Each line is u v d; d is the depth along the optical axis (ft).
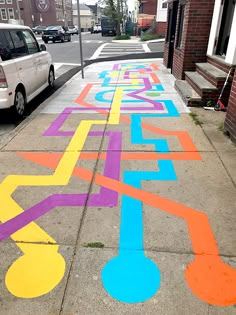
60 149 14.12
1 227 8.93
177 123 17.34
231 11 21.38
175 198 10.20
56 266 7.49
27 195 10.49
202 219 9.16
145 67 38.06
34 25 203.10
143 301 6.56
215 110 19.60
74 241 8.32
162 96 23.21
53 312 6.36
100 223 9.02
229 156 13.24
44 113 19.67
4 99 16.85
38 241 8.34
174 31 33.60
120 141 14.92
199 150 13.85
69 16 260.01
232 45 19.12
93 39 112.88
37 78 22.54
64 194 10.52
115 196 10.35
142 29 124.98
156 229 8.75
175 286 6.90
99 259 7.68
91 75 33.45
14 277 7.20
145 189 10.75
